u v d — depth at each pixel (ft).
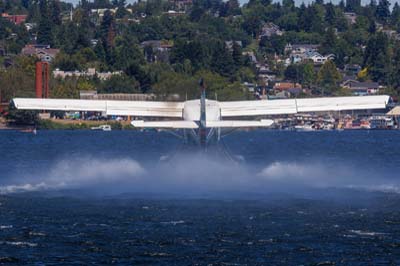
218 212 466.70
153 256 379.14
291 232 420.36
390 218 451.94
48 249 387.75
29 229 423.64
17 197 511.81
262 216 456.45
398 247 392.68
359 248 391.45
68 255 379.14
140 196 514.27
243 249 389.80
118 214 460.14
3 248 388.37
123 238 407.44
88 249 388.57
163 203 491.31
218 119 591.37
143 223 438.40
